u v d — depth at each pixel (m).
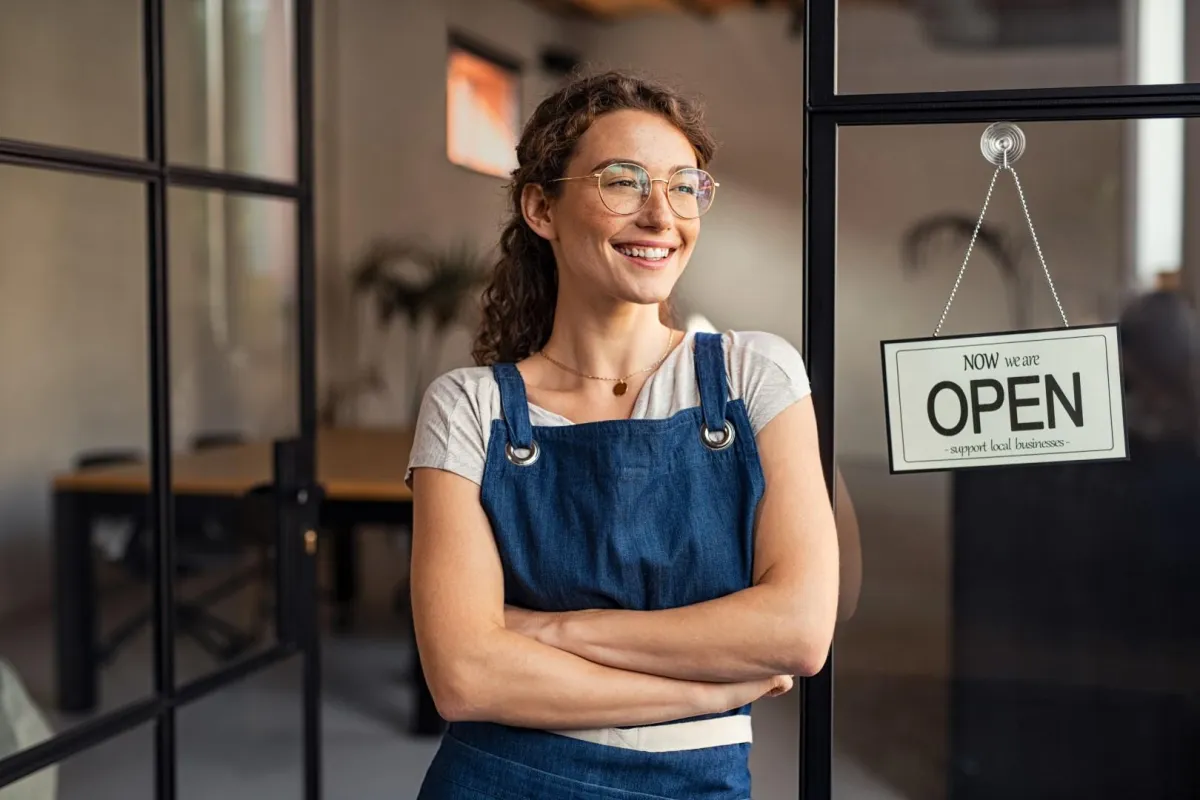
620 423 1.47
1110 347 1.60
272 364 7.66
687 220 1.48
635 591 1.46
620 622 1.43
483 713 1.42
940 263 1.71
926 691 2.03
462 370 1.57
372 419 8.51
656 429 1.47
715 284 9.27
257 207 7.43
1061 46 8.50
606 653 1.42
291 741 4.37
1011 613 2.20
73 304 6.05
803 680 1.76
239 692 4.89
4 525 5.58
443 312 8.26
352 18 8.48
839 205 1.71
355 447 5.66
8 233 5.62
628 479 1.46
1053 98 1.64
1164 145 1.87
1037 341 1.61
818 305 1.71
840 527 1.75
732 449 1.48
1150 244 2.29
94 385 6.21
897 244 1.71
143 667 4.92
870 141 1.70
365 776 4.07
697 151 1.53
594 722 1.41
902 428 1.63
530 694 1.41
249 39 7.04
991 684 2.18
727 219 9.28
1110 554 2.23
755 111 9.23
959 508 2.16
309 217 3.03
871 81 1.73
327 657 5.45
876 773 1.87
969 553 2.15
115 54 6.25
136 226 6.51
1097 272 2.10
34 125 5.67
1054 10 8.38
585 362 1.54
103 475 4.77
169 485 2.56
